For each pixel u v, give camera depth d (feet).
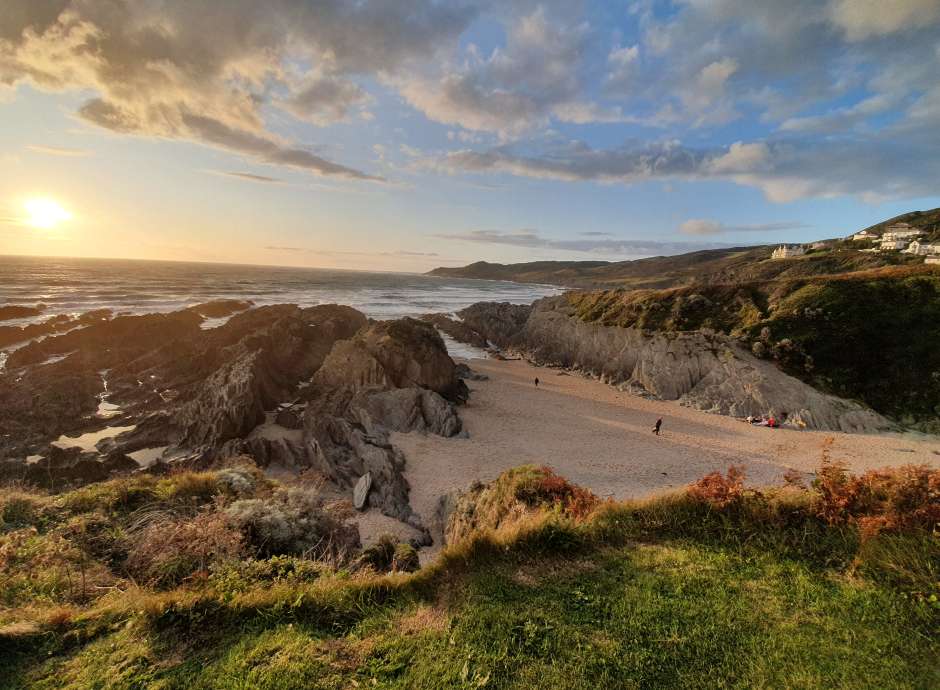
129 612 18.81
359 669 15.99
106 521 29.66
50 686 15.23
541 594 19.72
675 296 191.11
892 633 16.47
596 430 119.24
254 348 147.95
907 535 21.18
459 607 19.03
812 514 24.56
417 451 99.35
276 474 91.45
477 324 289.94
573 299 253.24
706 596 19.22
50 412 113.70
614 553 22.99
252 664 16.21
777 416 124.16
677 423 125.49
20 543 25.82
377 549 32.09
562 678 15.12
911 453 99.25
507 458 97.71
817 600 18.58
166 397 130.41
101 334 177.88
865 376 126.41
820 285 158.61
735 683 14.78
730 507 25.72
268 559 26.78
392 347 134.82
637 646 16.48
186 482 35.91
